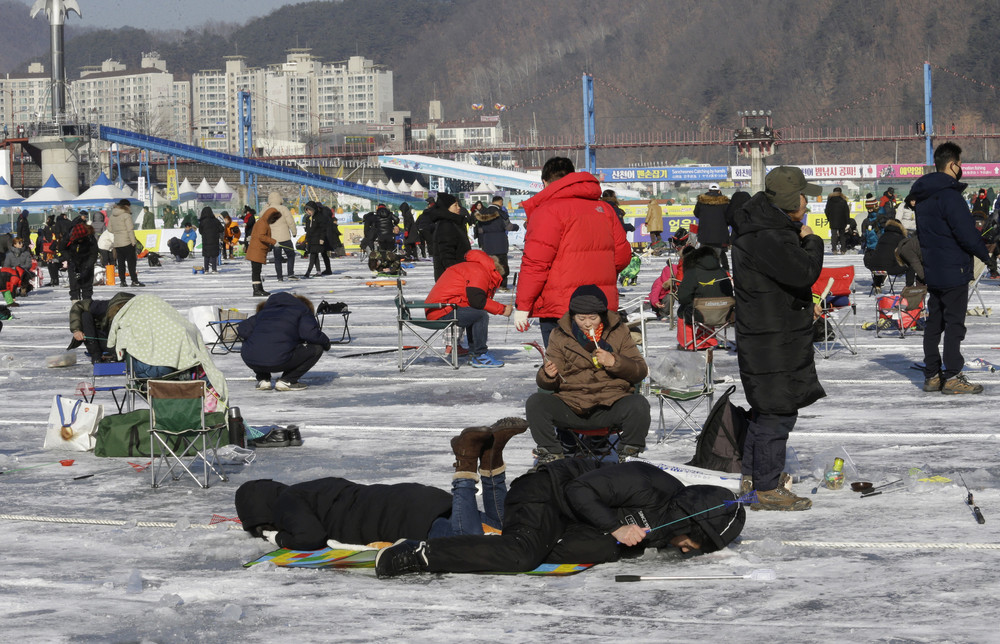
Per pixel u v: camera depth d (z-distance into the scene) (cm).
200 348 955
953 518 663
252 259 2794
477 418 1091
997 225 2812
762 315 678
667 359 943
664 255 4344
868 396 1173
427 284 3067
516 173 13812
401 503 604
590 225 912
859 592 521
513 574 566
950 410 1066
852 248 4372
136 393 1020
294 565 585
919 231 1165
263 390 1315
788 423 693
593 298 768
